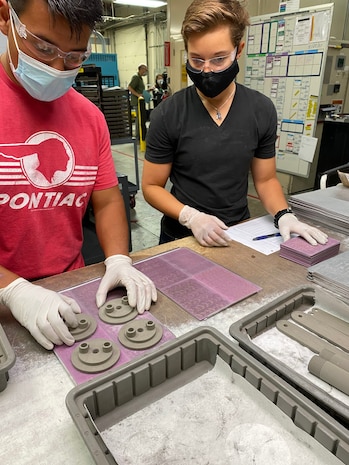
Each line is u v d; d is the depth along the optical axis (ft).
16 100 2.68
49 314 2.14
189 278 2.85
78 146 3.03
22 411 1.72
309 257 2.98
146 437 1.61
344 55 11.12
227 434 1.62
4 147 2.67
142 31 30.58
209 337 1.96
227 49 3.36
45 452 1.54
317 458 1.52
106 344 2.07
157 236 9.74
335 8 10.93
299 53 10.39
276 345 2.13
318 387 1.74
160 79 21.36
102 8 2.26
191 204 4.28
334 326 2.25
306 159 10.72
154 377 1.84
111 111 8.13
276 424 1.66
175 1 13.00
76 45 2.31
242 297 2.59
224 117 3.92
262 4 11.91
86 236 6.68
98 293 2.55
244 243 3.51
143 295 2.48
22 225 2.89
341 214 3.65
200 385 1.87
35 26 2.16
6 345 1.87
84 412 1.53
